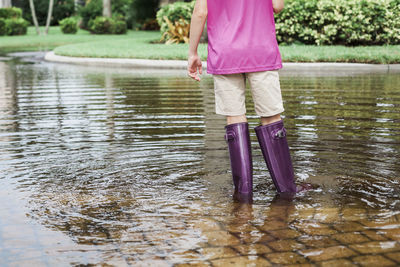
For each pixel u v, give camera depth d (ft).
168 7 59.88
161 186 10.24
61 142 14.29
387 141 13.73
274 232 7.80
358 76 31.09
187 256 7.01
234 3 10.00
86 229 8.02
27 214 8.68
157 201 9.34
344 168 11.28
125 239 7.63
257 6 10.06
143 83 29.07
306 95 23.03
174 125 16.47
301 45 47.78
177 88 26.43
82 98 23.25
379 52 39.34
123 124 16.81
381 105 19.81
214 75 10.48
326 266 6.63
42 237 7.71
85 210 8.88
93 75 34.22
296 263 6.73
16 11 96.58
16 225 8.18
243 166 9.87
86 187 10.19
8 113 19.39
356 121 16.65
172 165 11.75
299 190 9.93
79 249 7.29
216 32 10.19
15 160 12.31
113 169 11.46
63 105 21.20
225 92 10.36
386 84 26.66
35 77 33.04
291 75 32.32
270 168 9.89
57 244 7.46
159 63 40.55
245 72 10.19
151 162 12.03
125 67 41.09
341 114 17.99
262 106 10.40
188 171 11.27
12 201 9.34
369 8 45.68
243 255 7.00
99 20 97.04
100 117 18.21
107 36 91.50
